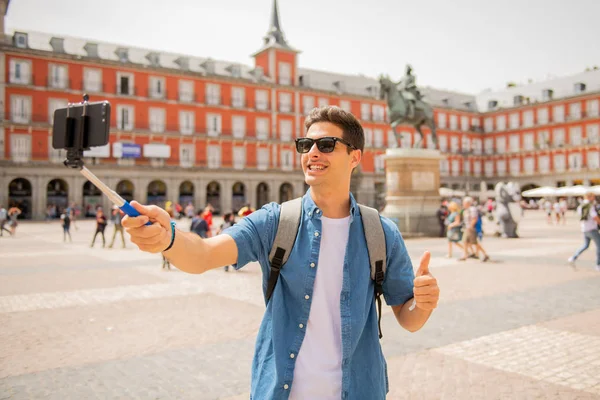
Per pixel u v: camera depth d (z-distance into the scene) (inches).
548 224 1173.7
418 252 566.6
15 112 1581.0
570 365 185.0
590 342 213.2
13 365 189.9
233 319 263.0
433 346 210.8
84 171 61.9
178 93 1865.2
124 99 1759.4
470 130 2694.4
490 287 345.7
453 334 228.7
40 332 237.8
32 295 331.9
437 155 767.1
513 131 2583.7
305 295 72.5
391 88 755.4
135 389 165.8
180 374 179.9
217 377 177.0
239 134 1990.7
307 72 2311.8
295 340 71.5
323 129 75.7
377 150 2335.1
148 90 1807.3
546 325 242.2
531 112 2500.0
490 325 243.6
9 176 1552.7
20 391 163.9
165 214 60.9
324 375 70.1
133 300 315.0
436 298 69.6
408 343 215.8
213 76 1920.5
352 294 72.9
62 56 1635.1
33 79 1600.6
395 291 80.1
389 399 155.3
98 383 171.2
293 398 70.2
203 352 205.8
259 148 2034.9
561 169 2363.4
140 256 585.6
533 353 199.6
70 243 780.6
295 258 73.4
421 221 753.0
